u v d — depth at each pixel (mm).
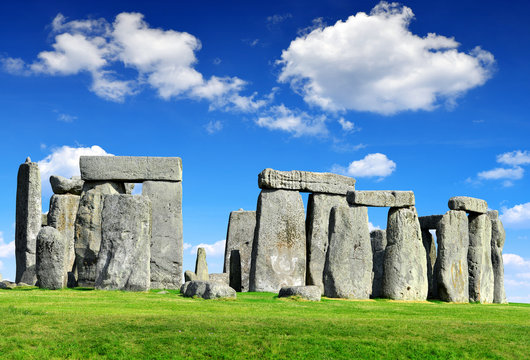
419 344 12734
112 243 20172
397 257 22828
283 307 16875
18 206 26328
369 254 22641
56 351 11297
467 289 24578
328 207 27016
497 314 18672
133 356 11297
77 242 24906
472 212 26047
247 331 12938
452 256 24203
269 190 25984
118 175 25562
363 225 22734
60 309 14602
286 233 25734
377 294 28656
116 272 19906
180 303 16672
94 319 13414
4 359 10805
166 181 25688
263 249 25328
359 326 14008
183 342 12039
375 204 22859
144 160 25688
